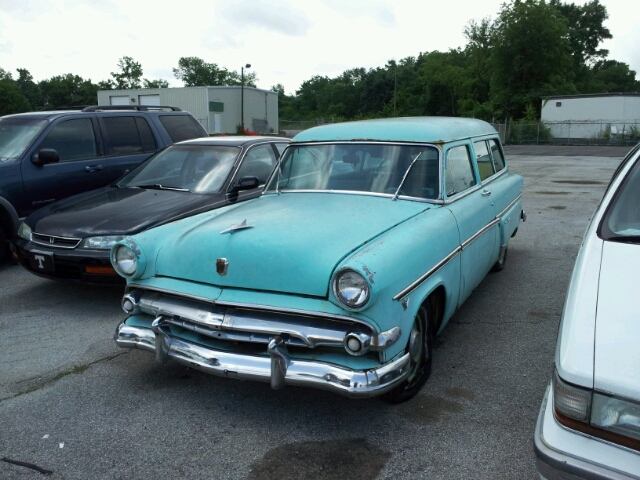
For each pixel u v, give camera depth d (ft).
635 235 9.05
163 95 144.66
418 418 10.34
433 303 11.51
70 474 8.82
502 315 15.69
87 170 23.03
